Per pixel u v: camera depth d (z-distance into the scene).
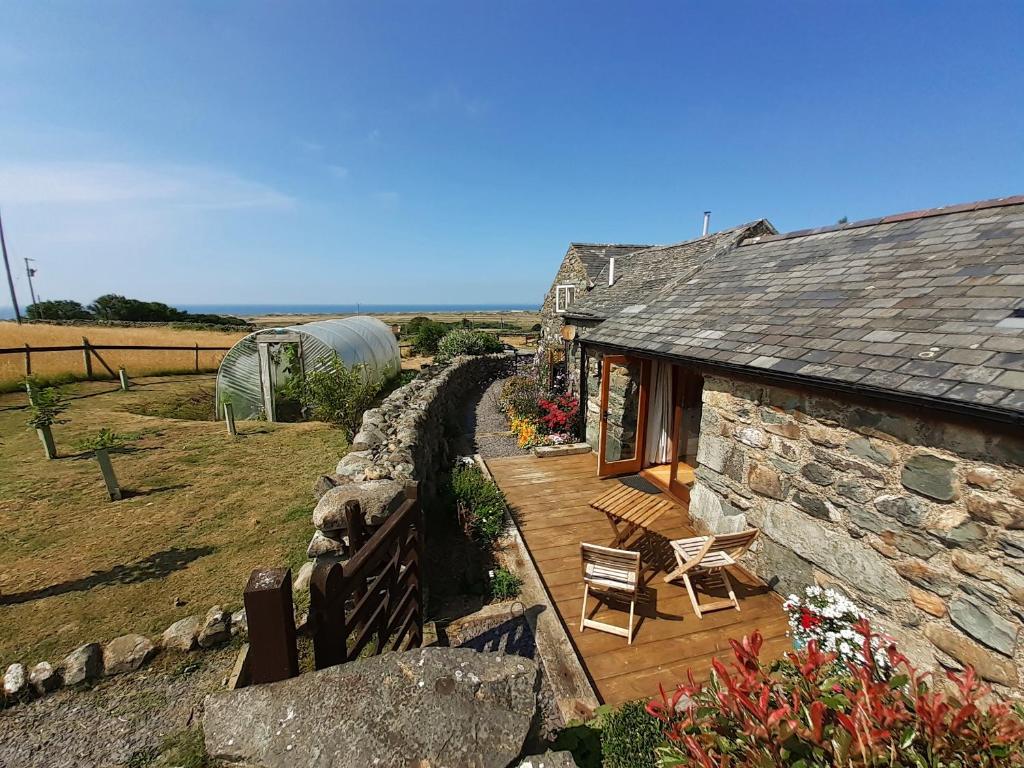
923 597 3.06
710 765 1.57
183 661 2.98
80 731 2.51
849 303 4.28
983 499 2.72
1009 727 1.51
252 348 11.02
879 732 1.44
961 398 2.60
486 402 13.72
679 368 6.21
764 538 4.38
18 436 7.69
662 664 3.44
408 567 3.18
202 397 12.66
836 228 6.14
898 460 3.17
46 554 4.12
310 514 4.93
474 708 1.56
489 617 3.84
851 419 3.48
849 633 2.96
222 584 3.71
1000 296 3.26
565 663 3.38
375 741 1.44
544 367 15.25
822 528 3.77
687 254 10.40
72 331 20.41
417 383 10.49
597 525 5.59
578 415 9.47
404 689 1.61
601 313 9.27
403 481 4.22
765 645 3.62
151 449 7.16
